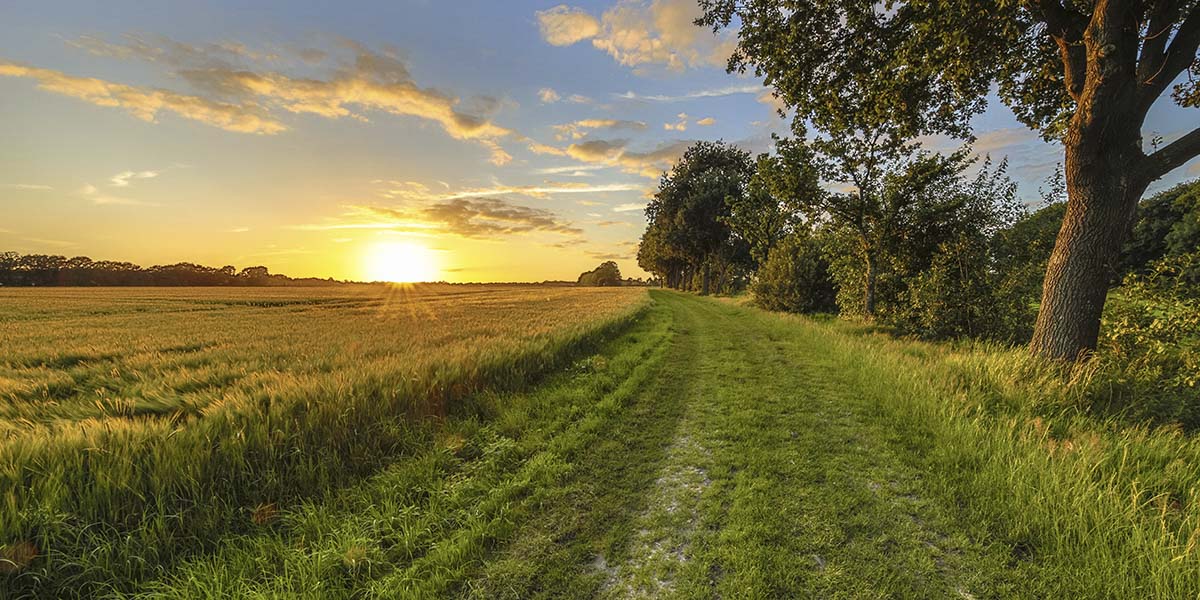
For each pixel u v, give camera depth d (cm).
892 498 394
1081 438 460
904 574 292
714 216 4897
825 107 1105
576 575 304
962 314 1284
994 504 363
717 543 332
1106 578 273
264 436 440
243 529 365
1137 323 700
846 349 1046
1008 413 575
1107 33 645
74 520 323
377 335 1580
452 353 914
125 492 347
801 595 276
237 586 291
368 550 323
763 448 518
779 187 1759
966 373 714
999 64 986
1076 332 709
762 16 1005
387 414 564
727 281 6041
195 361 1115
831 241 1912
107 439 402
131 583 302
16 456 371
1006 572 291
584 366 987
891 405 647
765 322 1922
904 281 1677
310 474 425
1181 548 276
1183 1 666
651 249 7350
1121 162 693
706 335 1560
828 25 992
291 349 1262
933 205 1586
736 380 871
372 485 426
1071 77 775
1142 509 332
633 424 618
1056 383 609
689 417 648
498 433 574
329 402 535
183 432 432
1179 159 662
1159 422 531
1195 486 365
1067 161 735
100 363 1179
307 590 286
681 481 441
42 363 1234
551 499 408
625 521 370
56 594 288
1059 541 307
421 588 289
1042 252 1308
